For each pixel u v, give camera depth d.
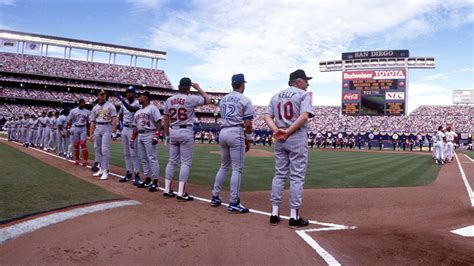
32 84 52.66
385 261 3.04
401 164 15.35
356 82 45.06
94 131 8.45
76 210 4.41
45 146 15.13
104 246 3.25
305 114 4.24
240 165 5.14
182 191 5.71
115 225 3.96
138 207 4.99
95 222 4.02
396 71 43.41
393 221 4.57
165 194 6.02
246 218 4.63
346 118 53.41
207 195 6.34
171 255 3.10
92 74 56.97
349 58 51.94
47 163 9.89
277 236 3.77
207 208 5.19
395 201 6.07
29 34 54.50
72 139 11.69
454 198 6.41
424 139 41.78
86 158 9.84
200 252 3.21
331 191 7.12
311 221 4.54
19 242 3.21
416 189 7.53
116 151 18.00
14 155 11.67
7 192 5.20
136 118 6.75
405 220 4.64
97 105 8.29
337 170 11.99
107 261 2.90
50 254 2.98
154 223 4.15
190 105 5.78
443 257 3.14
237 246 3.40
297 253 3.22
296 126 4.21
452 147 16.30
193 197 6.09
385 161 17.38
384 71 43.97
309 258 3.10
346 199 6.23
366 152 30.50
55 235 3.47
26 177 6.80
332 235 3.83
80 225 3.86
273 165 13.21
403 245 3.47
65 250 3.10
